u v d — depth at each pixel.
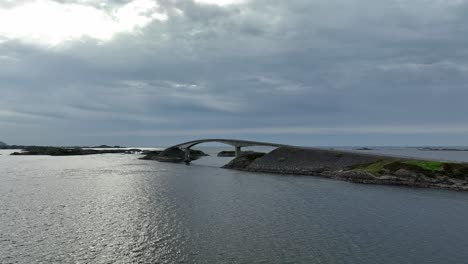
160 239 39.75
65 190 76.00
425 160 98.12
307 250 36.34
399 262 33.50
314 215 51.84
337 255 35.03
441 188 79.12
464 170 85.12
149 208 56.28
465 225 46.59
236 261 33.19
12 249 36.28
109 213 52.53
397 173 89.31
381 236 41.50
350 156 120.06
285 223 46.97
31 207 56.84
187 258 33.91
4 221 47.56
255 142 165.38
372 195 70.00
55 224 46.09
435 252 36.28
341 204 60.38
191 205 59.00
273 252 35.69
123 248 36.72
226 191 75.75
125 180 96.19
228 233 42.19
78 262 32.91
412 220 49.16
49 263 32.59
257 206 58.41
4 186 82.75
